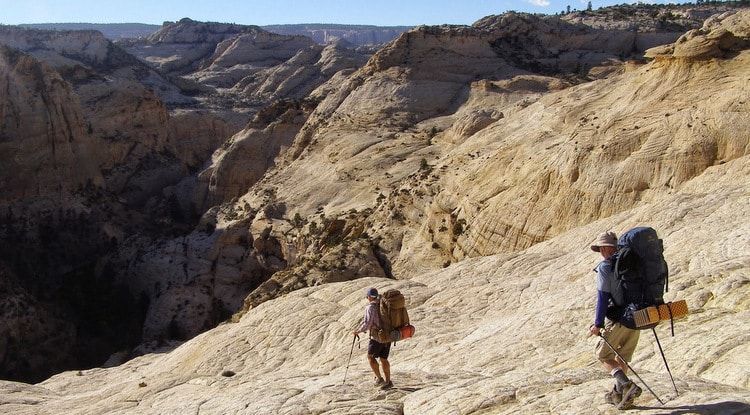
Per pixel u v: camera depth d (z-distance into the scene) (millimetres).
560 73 104625
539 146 41969
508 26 115000
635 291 8008
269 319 26016
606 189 34094
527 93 90062
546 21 121812
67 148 92250
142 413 16594
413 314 22250
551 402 9008
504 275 25203
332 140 84688
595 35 120125
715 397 7988
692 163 31938
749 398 7820
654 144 33875
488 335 17875
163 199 108688
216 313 66188
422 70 97812
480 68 101000
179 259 72688
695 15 159250
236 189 98750
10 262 75188
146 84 171875
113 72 172250
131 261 76062
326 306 25562
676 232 21375
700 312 12859
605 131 37094
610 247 8297
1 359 55844
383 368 12859
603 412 8203
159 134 122312
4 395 24875
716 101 33625
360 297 25625
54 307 65188
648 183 32938
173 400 17500
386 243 50844
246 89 198125
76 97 98062
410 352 18984
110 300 70688
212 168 103812
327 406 12273
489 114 70938
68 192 89750
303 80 190000
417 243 47750
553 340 15453
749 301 12523
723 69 36438
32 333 58750
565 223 35250
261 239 70625
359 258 49281
